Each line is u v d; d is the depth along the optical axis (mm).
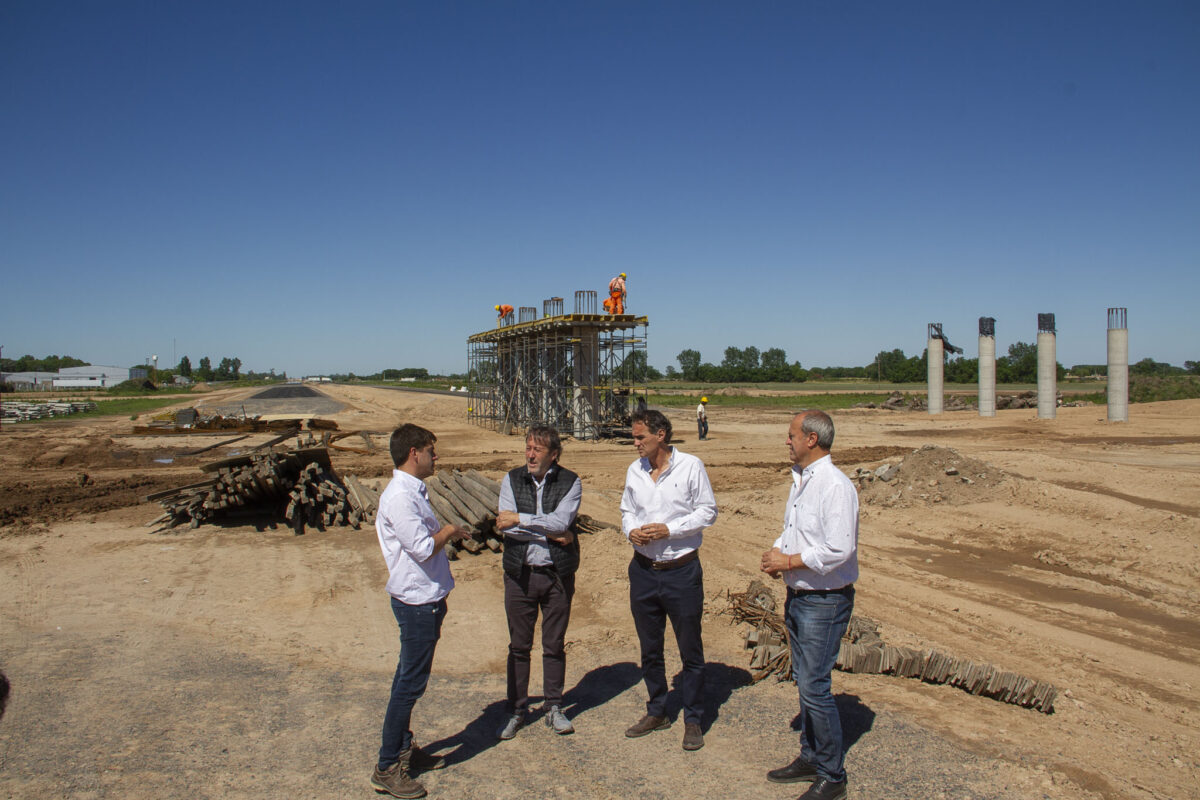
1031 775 3994
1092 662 6289
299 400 60969
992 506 12219
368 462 19594
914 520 12109
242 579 8359
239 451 22625
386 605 7445
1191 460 18156
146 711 4867
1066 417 32531
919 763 4121
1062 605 7984
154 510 12547
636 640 6262
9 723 4652
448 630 6680
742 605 6723
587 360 25172
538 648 6199
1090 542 10289
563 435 26359
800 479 3887
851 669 5500
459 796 3828
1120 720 5000
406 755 3873
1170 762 4332
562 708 4922
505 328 28625
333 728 4641
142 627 6695
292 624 6836
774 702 4988
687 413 42094
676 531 4238
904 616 7379
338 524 11234
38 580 8281
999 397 42500
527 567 4387
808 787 3889
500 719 4777
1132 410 34812
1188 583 8719
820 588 3760
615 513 12086
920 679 5402
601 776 4027
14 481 16516
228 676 5523
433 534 3904
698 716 4344
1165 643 6863
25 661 5781
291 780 3992
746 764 4152
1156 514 10727
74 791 3836
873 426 31328
